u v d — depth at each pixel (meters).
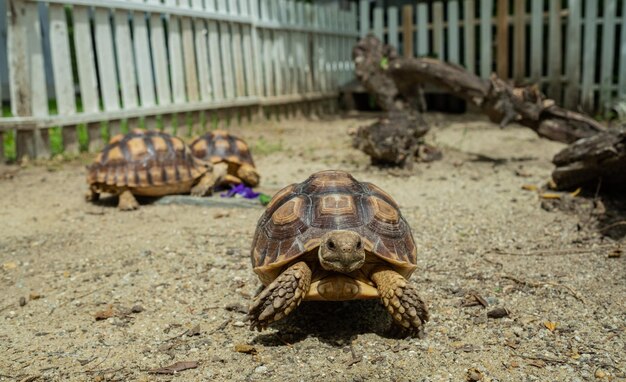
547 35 3.08
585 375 0.64
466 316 0.80
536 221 1.24
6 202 1.47
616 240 1.10
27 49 1.80
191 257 1.05
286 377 0.65
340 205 0.73
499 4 2.88
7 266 1.03
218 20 2.47
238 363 0.68
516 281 0.91
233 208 1.38
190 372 0.67
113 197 1.52
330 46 3.28
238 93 2.64
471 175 1.71
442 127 2.64
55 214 1.36
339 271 0.66
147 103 2.17
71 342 0.75
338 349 0.71
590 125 1.80
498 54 2.93
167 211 1.37
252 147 2.20
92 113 1.96
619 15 2.93
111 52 2.02
